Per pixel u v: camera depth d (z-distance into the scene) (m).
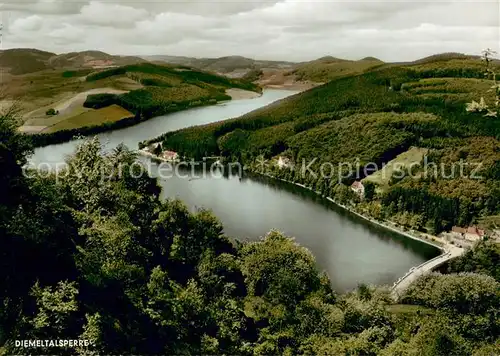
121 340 43.53
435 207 145.75
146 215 77.81
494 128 189.00
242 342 57.56
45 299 40.03
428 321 62.47
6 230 44.66
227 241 91.56
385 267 114.94
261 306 69.56
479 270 113.06
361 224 149.25
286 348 56.22
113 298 49.06
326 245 128.12
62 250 49.22
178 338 50.06
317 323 63.34
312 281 81.94
